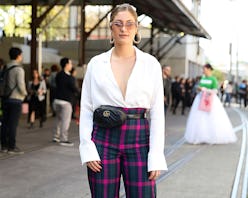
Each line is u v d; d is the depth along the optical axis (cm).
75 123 1331
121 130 282
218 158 813
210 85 1026
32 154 792
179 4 1358
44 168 682
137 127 284
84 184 588
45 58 2144
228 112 2220
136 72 282
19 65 762
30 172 652
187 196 543
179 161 775
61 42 2812
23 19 2633
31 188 562
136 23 289
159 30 2275
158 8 1583
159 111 288
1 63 1189
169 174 664
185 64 2898
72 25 2914
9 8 2641
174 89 1927
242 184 612
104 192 282
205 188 586
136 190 282
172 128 1325
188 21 1795
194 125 1005
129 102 283
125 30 283
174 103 1988
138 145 285
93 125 291
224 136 1011
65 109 901
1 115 790
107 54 292
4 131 789
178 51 2902
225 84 3058
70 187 571
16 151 789
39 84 1196
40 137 1005
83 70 1661
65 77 896
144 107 286
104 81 284
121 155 285
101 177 282
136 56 286
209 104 1012
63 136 906
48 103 1517
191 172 684
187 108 2391
